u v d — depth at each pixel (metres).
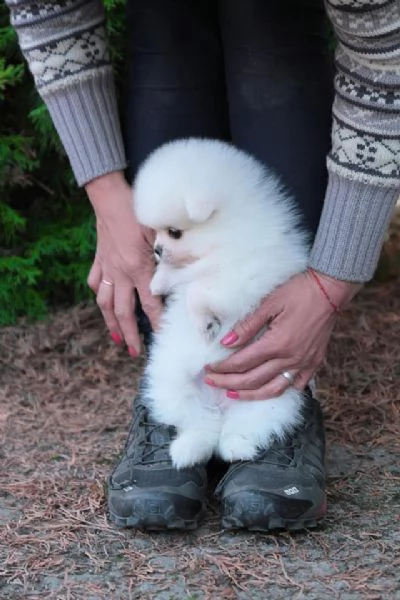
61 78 1.72
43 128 2.53
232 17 1.81
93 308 2.71
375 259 1.59
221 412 1.71
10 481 1.85
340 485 1.80
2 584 1.48
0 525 1.67
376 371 2.39
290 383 1.66
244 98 1.85
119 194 1.77
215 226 1.63
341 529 1.62
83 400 2.31
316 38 1.84
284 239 1.65
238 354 1.63
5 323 2.66
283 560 1.52
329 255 1.58
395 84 1.45
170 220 1.62
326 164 1.68
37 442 2.06
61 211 2.76
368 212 1.55
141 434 1.73
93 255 2.71
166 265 1.69
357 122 1.50
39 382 2.41
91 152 1.76
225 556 1.54
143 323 1.97
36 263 2.71
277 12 1.78
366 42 1.43
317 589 1.44
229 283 1.60
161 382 1.72
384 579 1.47
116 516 1.63
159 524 1.59
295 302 1.60
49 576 1.50
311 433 1.73
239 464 1.65
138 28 1.92
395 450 1.97
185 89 1.94
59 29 1.69
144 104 1.95
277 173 1.85
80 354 2.53
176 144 1.74
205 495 1.66
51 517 1.70
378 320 2.71
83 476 1.87
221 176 1.63
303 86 1.82
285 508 1.57
